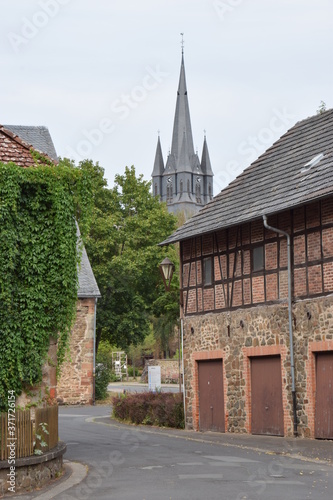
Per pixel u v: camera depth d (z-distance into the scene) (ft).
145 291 164.76
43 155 51.47
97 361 161.58
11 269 45.78
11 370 45.62
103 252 154.81
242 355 74.90
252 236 74.38
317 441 63.41
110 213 159.74
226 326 77.41
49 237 47.88
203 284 81.56
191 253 83.92
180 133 470.80
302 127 83.76
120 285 155.84
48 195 47.98
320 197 62.23
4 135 50.65
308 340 66.44
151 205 163.32
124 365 236.02
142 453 57.62
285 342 69.21
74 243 49.08
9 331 45.62
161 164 491.72
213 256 80.07
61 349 49.32
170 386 180.04
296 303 68.03
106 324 155.33
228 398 76.95
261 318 72.38
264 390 72.43
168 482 42.83
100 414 106.22
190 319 83.46
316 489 39.27
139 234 159.02
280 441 64.59
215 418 79.30
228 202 81.46
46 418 46.44
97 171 159.53
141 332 158.61
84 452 59.00
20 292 46.50
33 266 47.06
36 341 47.03
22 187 47.19
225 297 77.87
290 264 68.85
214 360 79.97
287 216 69.67
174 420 83.92
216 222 78.33
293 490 39.01
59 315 48.03
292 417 68.23
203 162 488.02
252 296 73.97
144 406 89.71
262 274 72.69
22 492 42.04
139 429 82.64
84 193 49.88
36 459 43.39
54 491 41.39
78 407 122.11
